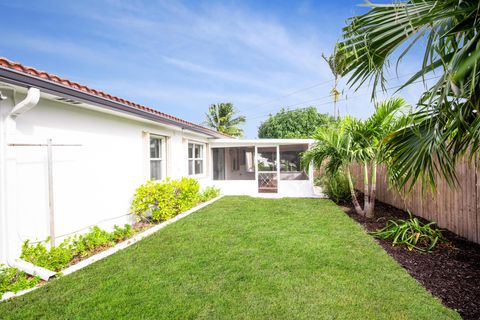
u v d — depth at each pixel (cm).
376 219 707
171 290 334
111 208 639
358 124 679
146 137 771
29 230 435
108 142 631
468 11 195
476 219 482
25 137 416
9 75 346
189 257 441
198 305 302
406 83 241
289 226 637
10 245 391
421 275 370
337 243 503
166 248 485
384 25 237
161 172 902
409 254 447
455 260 416
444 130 297
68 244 470
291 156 1756
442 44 228
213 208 873
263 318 278
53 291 334
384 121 652
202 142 1243
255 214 776
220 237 551
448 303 301
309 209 852
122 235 561
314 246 487
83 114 554
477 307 291
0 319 280
